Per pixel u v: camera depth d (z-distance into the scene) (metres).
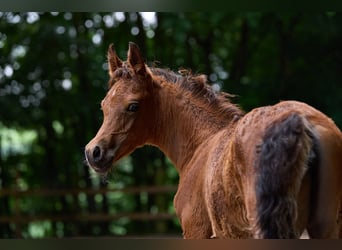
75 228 12.65
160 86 4.14
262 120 2.71
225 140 3.40
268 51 12.51
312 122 2.65
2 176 12.70
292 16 11.00
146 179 12.72
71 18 11.66
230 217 3.05
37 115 11.63
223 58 12.73
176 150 4.12
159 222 13.02
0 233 12.29
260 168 2.54
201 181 3.65
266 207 2.47
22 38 11.25
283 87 11.61
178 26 10.68
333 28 11.16
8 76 11.39
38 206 12.89
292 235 2.45
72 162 12.71
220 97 4.12
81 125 12.36
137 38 11.88
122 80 3.88
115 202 13.64
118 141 3.77
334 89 11.46
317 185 2.62
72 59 11.61
